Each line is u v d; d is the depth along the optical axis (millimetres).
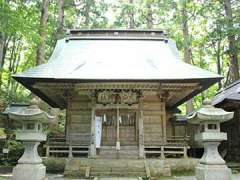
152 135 16438
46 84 15062
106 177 12820
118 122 15383
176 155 17094
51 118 10406
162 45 19453
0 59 18812
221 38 26391
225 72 34594
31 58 30234
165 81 14539
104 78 14266
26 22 15547
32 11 20812
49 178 12828
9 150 16594
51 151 15102
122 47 18875
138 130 15500
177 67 16203
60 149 16578
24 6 18375
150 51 18516
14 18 14555
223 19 25000
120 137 15922
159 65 16469
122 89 15375
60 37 26438
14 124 19641
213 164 9102
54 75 14586
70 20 32219
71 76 14461
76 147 15320
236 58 25750
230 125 19500
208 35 27047
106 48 18688
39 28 19828
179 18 28297
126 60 17016
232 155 19000
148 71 15422
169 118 22453
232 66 25859
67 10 31797
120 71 15297
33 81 14680
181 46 28766
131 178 12492
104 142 15797
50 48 28672
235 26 24438
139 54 18000
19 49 30594
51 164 14938
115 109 15797
